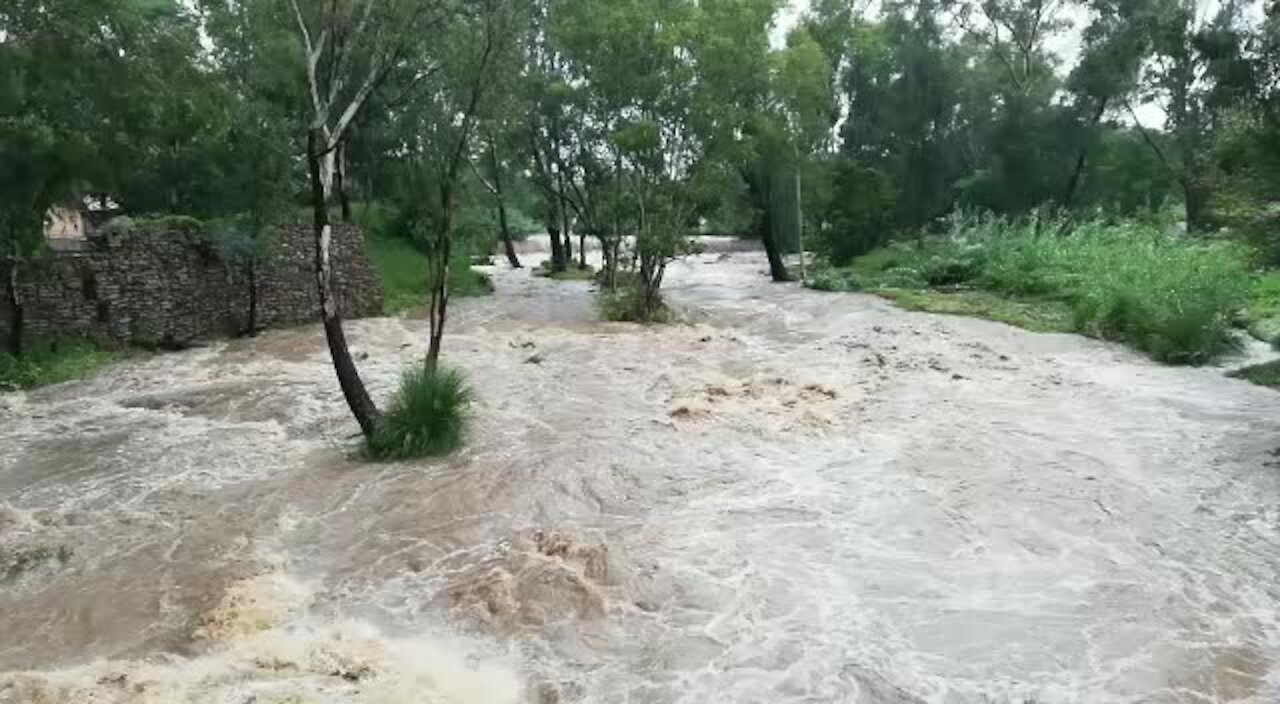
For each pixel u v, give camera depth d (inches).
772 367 701.9
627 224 1216.8
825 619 297.7
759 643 283.6
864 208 1530.5
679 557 345.1
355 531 377.7
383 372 695.7
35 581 337.7
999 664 270.8
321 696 257.3
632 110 1053.8
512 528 376.8
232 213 903.1
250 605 309.1
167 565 348.8
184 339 831.7
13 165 598.5
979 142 1592.0
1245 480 419.2
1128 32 1296.8
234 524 387.2
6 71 557.9
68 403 608.7
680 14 1013.2
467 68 551.5
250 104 888.9
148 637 295.1
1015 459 452.4
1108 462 447.2
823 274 1391.5
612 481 429.7
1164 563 335.9
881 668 268.8
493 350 797.9
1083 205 1514.5
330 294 468.1
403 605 313.3
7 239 651.5
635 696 257.9
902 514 383.9
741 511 390.9
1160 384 613.3
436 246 666.8
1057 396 582.2
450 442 477.1
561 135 1290.6
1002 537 359.9
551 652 282.2
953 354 733.3
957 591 315.9
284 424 546.9
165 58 659.4
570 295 1274.6
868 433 503.8
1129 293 784.9
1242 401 561.3
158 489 433.1
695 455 468.1
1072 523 372.8
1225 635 285.4
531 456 466.6
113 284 778.2
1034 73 1550.2
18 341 695.7
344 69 517.3
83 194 857.5
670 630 292.8
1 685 262.2
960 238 1290.6
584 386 638.5
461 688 263.1
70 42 578.6
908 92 1562.5
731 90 1041.5
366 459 469.7
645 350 794.8
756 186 1444.4
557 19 1061.8
